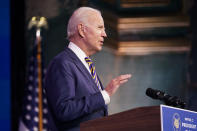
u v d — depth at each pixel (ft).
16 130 31.07
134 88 36.76
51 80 15.66
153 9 39.01
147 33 37.78
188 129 12.37
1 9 29.68
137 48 37.32
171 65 37.52
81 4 35.14
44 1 34.22
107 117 13.16
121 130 12.78
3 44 29.55
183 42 37.73
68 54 16.40
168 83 37.27
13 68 31.91
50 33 34.12
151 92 13.66
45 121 30.04
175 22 37.99
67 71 15.69
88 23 16.83
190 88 37.01
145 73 37.04
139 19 38.17
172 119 11.98
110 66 36.47
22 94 31.71
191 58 37.60
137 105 36.47
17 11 33.09
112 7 37.17
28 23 33.50
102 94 15.14
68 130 15.28
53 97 15.34
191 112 12.61
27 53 32.86
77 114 14.92
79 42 16.87
